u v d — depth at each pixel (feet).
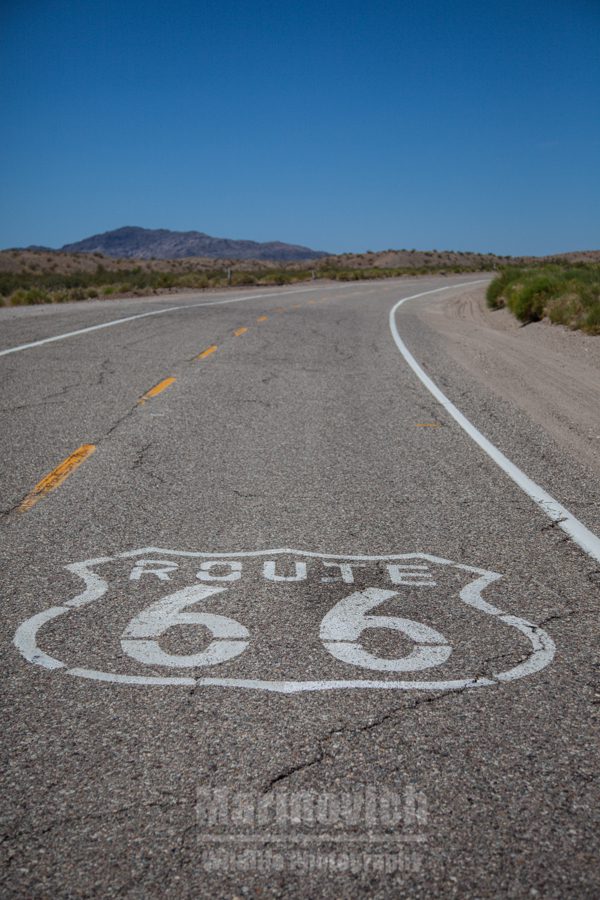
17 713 9.32
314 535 16.12
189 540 15.64
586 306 64.59
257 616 12.10
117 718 9.22
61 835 7.27
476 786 8.01
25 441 23.94
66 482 19.61
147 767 8.30
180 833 7.30
